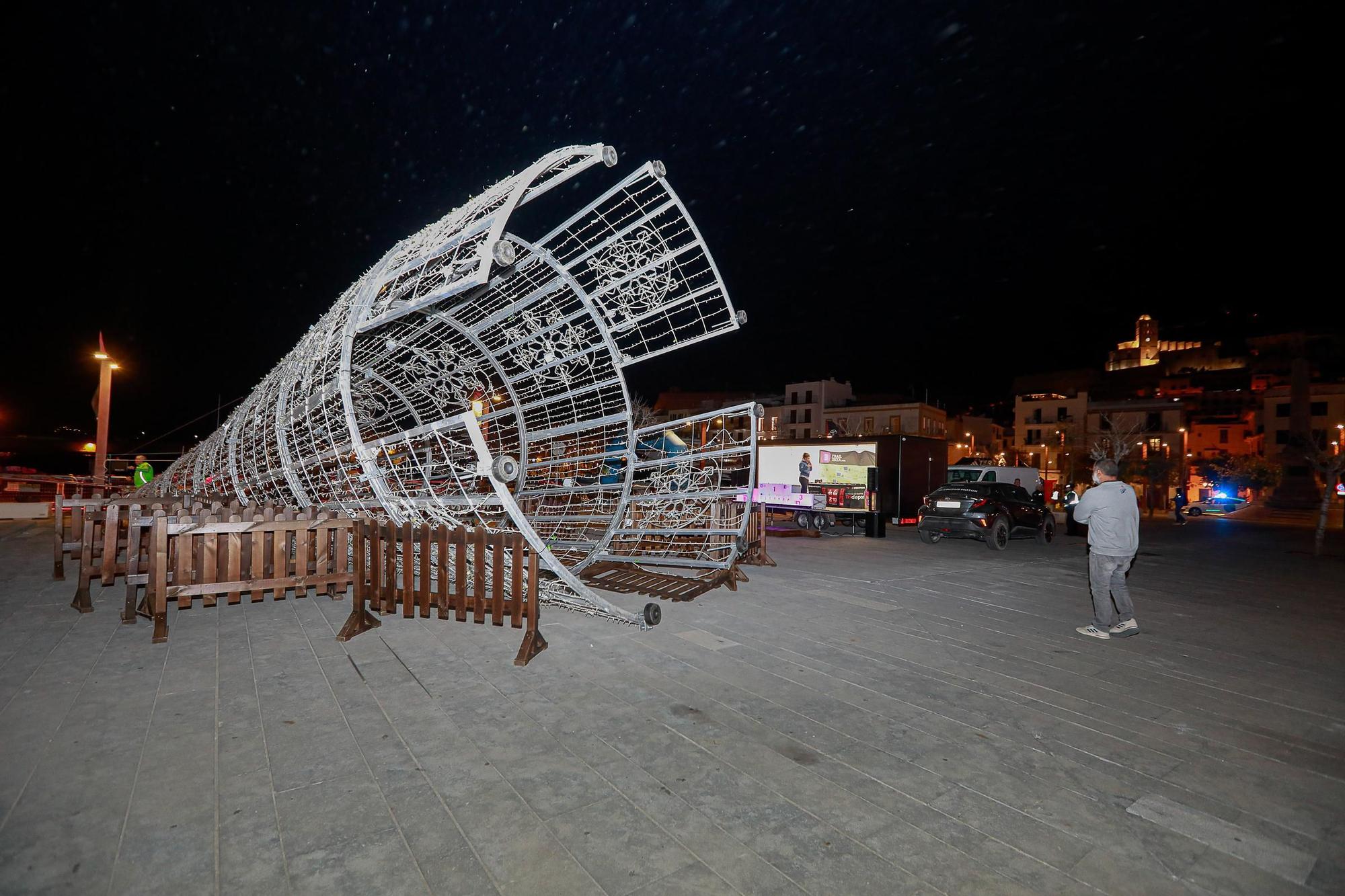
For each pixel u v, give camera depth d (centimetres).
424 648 522
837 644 571
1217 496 4862
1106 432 5431
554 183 500
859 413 5684
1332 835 288
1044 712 422
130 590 580
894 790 315
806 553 1248
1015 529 1480
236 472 839
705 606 709
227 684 434
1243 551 1507
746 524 771
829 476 1817
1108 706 438
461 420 513
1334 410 5453
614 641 559
